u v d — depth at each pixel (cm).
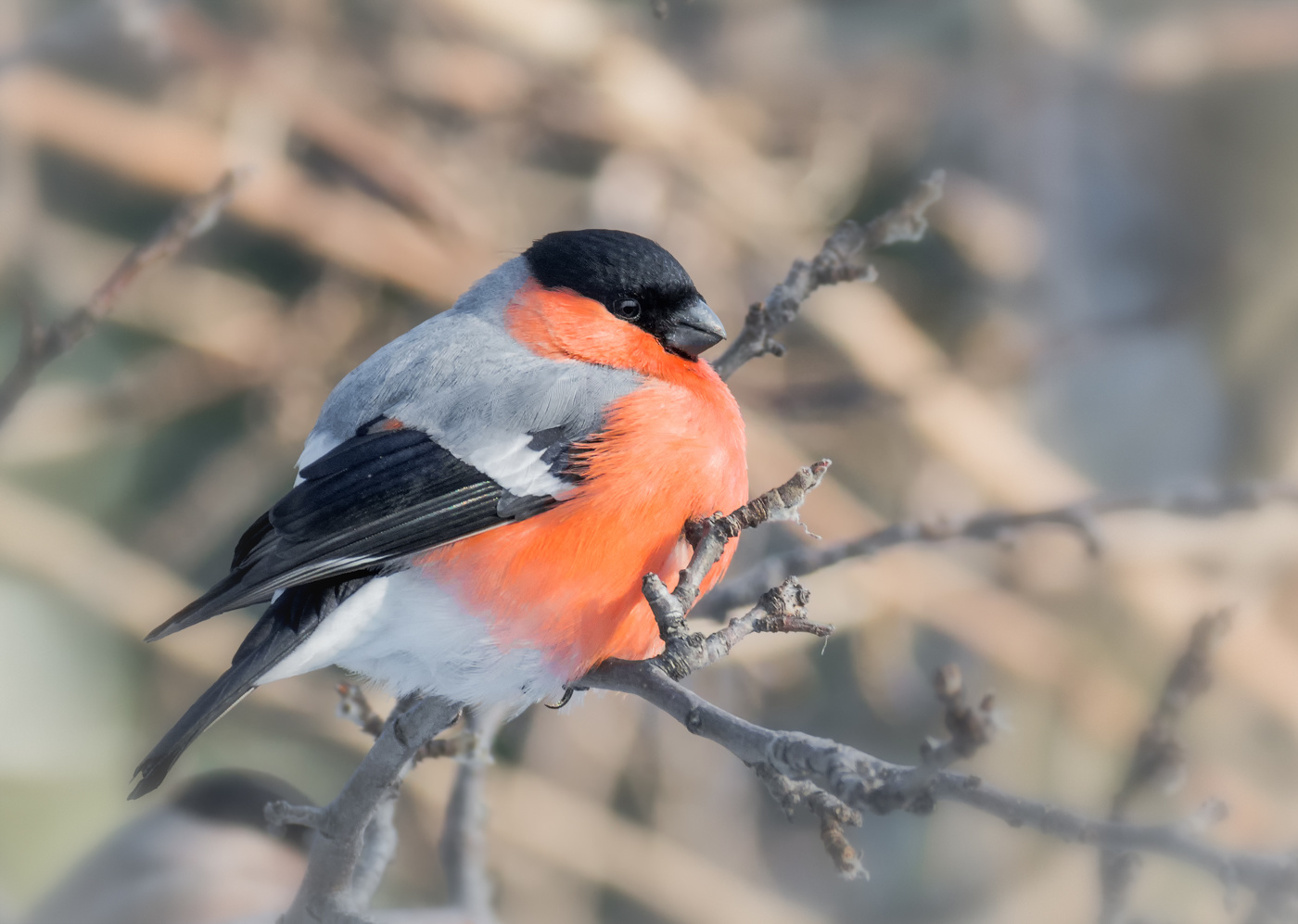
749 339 702
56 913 673
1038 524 737
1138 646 1172
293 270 1329
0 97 1158
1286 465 1209
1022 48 1294
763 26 1371
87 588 1170
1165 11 1277
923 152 1361
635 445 641
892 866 1221
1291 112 1234
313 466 636
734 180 1292
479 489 628
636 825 1213
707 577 658
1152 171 1280
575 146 1325
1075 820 406
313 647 599
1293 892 379
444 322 712
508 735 1212
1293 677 1106
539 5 1289
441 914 657
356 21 1313
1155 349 1275
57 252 1246
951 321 1366
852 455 1297
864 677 1220
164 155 1202
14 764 1238
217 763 1241
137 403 1241
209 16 1277
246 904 658
